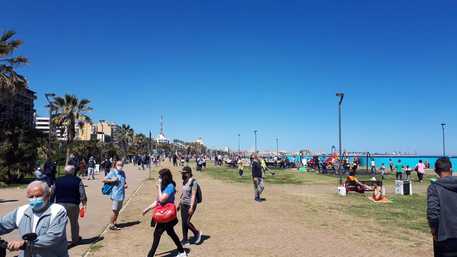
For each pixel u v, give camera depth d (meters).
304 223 12.70
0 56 27.30
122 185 11.48
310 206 16.91
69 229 11.24
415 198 20.44
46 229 4.15
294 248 9.26
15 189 23.69
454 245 4.83
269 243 9.78
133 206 16.62
